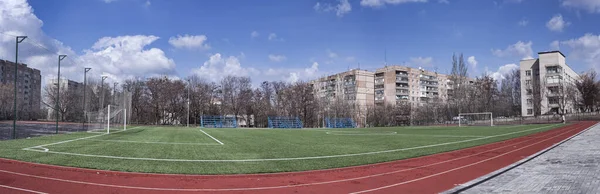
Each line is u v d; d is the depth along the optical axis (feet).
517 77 335.47
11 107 214.28
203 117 224.53
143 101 250.16
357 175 36.99
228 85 260.21
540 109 263.70
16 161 41.29
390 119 277.23
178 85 249.55
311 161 46.52
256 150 59.72
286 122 230.68
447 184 32.53
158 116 249.96
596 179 30.99
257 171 38.11
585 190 27.04
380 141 83.61
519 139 84.58
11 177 33.22
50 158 44.11
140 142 71.15
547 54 290.76
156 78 252.83
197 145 67.21
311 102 268.62
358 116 281.54
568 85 270.67
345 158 49.85
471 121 238.27
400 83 347.97
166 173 35.96
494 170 40.22
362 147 67.21
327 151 59.26
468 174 37.65
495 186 29.78
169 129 147.13
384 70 356.79
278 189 30.27
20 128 130.31
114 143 67.31
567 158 45.42
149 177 34.22
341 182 33.37
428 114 277.85
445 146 69.10
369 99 359.46
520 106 323.98
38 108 205.26
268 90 271.90
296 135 111.24
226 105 258.78
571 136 86.53
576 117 220.02
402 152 58.18
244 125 269.44
